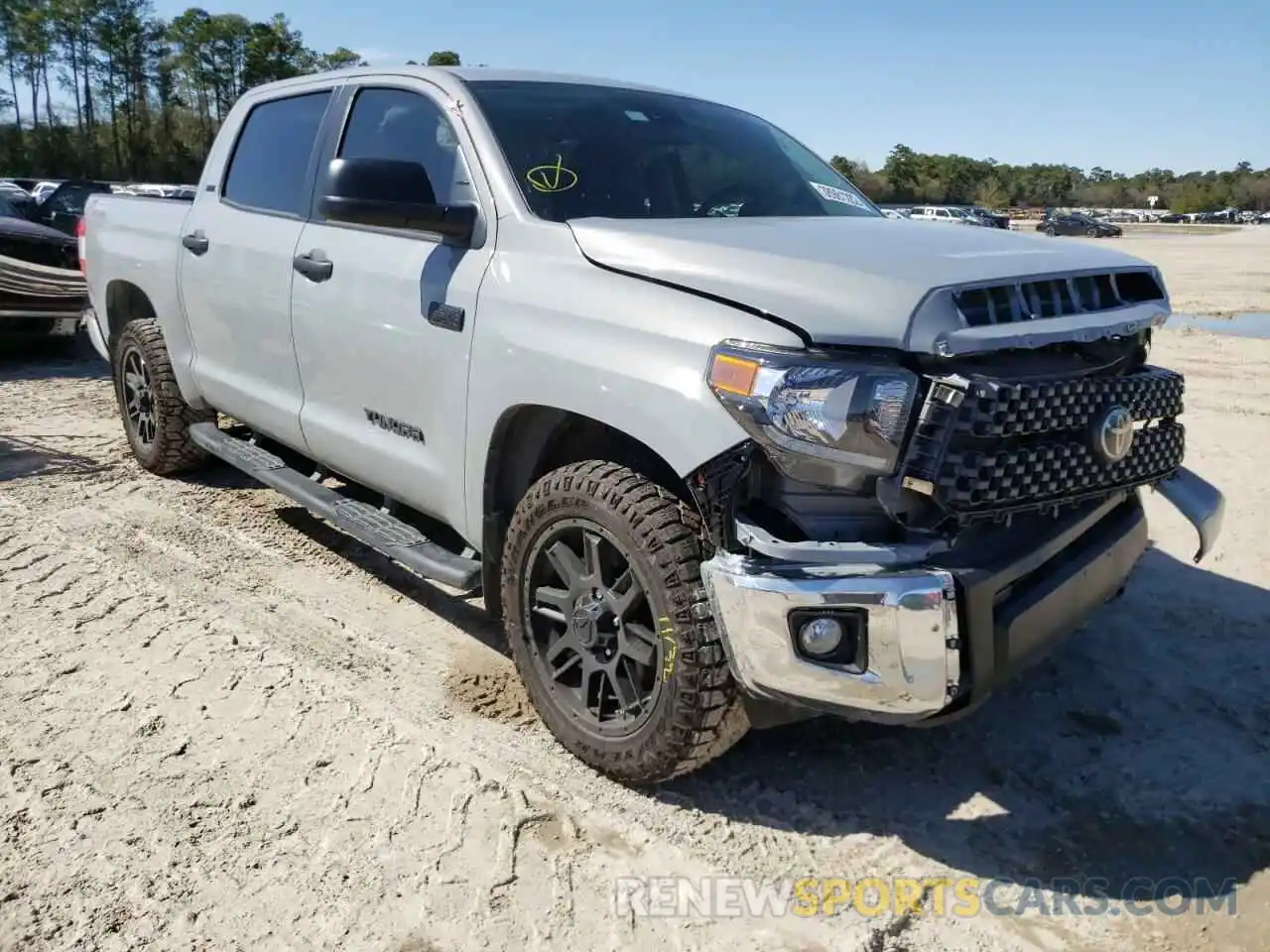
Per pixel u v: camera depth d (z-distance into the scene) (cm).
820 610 249
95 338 629
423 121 380
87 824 286
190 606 422
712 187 374
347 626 410
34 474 586
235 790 302
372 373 383
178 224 520
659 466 304
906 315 245
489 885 266
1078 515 291
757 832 289
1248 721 348
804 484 257
